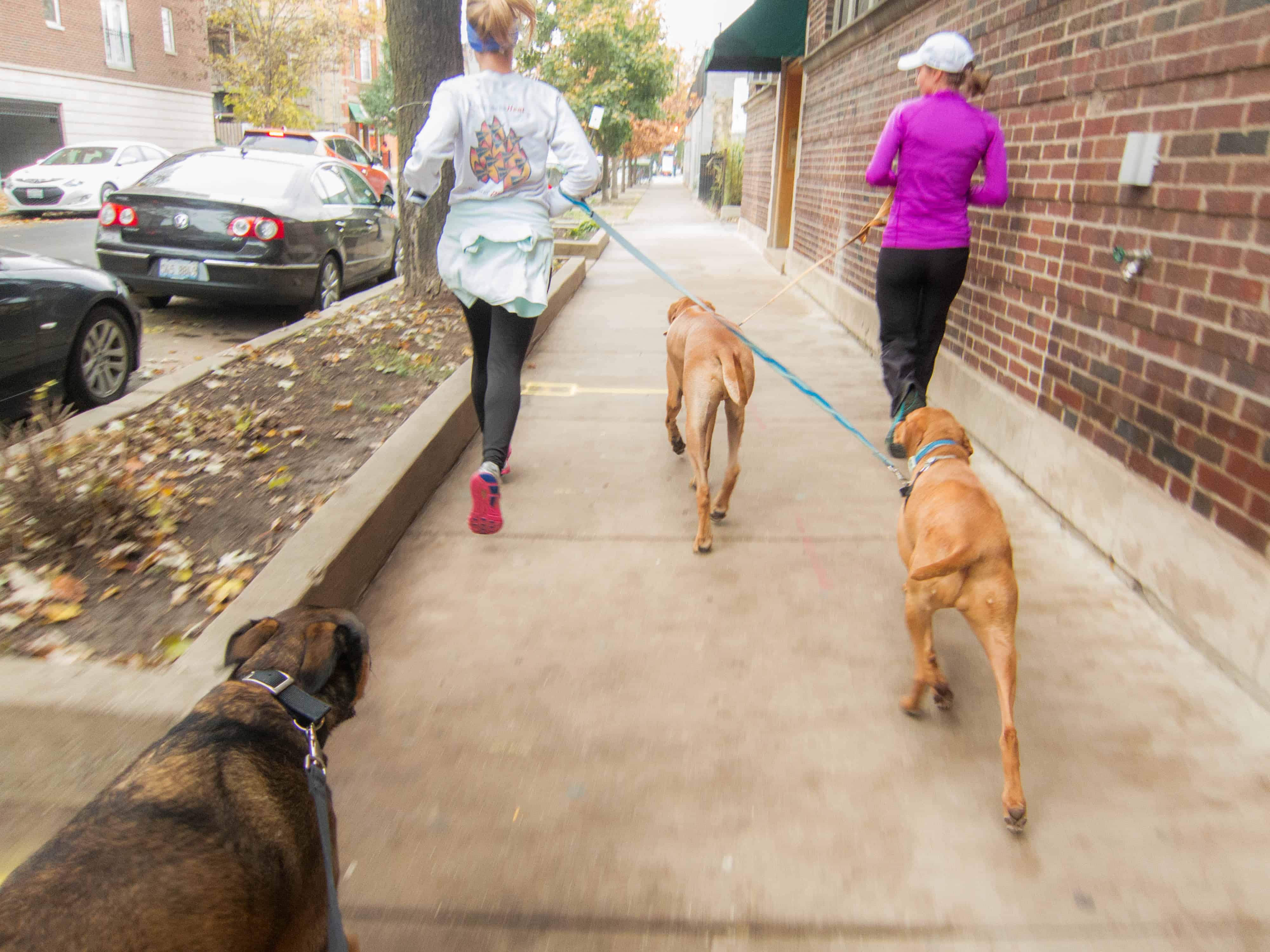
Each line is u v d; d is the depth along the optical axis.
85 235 15.33
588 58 28.23
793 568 3.86
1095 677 3.07
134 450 4.56
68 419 4.69
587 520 4.33
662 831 2.40
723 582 3.74
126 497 3.71
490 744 2.74
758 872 2.27
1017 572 3.77
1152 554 3.49
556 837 2.38
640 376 6.95
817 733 2.81
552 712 2.89
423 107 8.37
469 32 3.73
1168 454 3.44
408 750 2.71
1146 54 3.62
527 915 2.14
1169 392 3.44
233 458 4.55
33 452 3.57
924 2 6.51
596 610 3.52
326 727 1.93
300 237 8.55
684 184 58.81
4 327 5.09
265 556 3.48
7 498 3.55
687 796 2.53
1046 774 2.62
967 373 5.46
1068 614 3.45
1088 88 4.08
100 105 28.41
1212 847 2.36
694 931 2.10
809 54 10.79
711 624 3.42
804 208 11.27
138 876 1.38
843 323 8.71
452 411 5.05
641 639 3.32
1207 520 3.20
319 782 1.63
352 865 2.27
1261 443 2.93
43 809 2.43
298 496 4.08
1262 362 2.92
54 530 3.47
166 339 8.26
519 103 3.74
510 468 4.98
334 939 1.46
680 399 4.81
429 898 2.18
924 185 4.82
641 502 4.55
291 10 30.58
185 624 3.00
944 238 4.88
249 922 1.47
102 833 1.43
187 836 1.48
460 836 2.38
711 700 2.96
